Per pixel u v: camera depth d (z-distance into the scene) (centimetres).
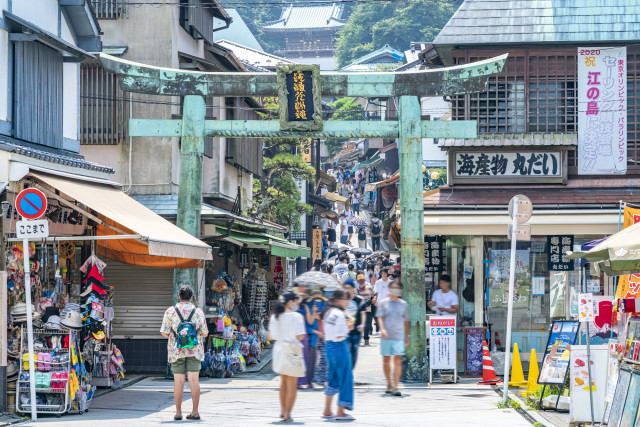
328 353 1105
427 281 2342
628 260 1020
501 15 1819
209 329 1742
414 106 1623
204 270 1820
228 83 1653
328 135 1659
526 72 1805
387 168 5088
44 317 1194
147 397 1380
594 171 1803
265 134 1666
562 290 1739
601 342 1252
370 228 5050
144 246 1537
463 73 1612
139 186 1934
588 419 1062
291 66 1627
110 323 1513
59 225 1391
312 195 4034
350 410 1146
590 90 1805
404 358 1578
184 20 2120
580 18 1803
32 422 1105
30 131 1370
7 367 1171
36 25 1405
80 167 1409
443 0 8906
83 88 1945
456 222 1661
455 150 1814
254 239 2011
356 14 9550
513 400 1280
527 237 1281
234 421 1106
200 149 1659
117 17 1983
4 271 1139
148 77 1648
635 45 1802
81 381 1216
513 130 1808
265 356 2155
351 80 1636
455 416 1150
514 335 1745
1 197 1147
